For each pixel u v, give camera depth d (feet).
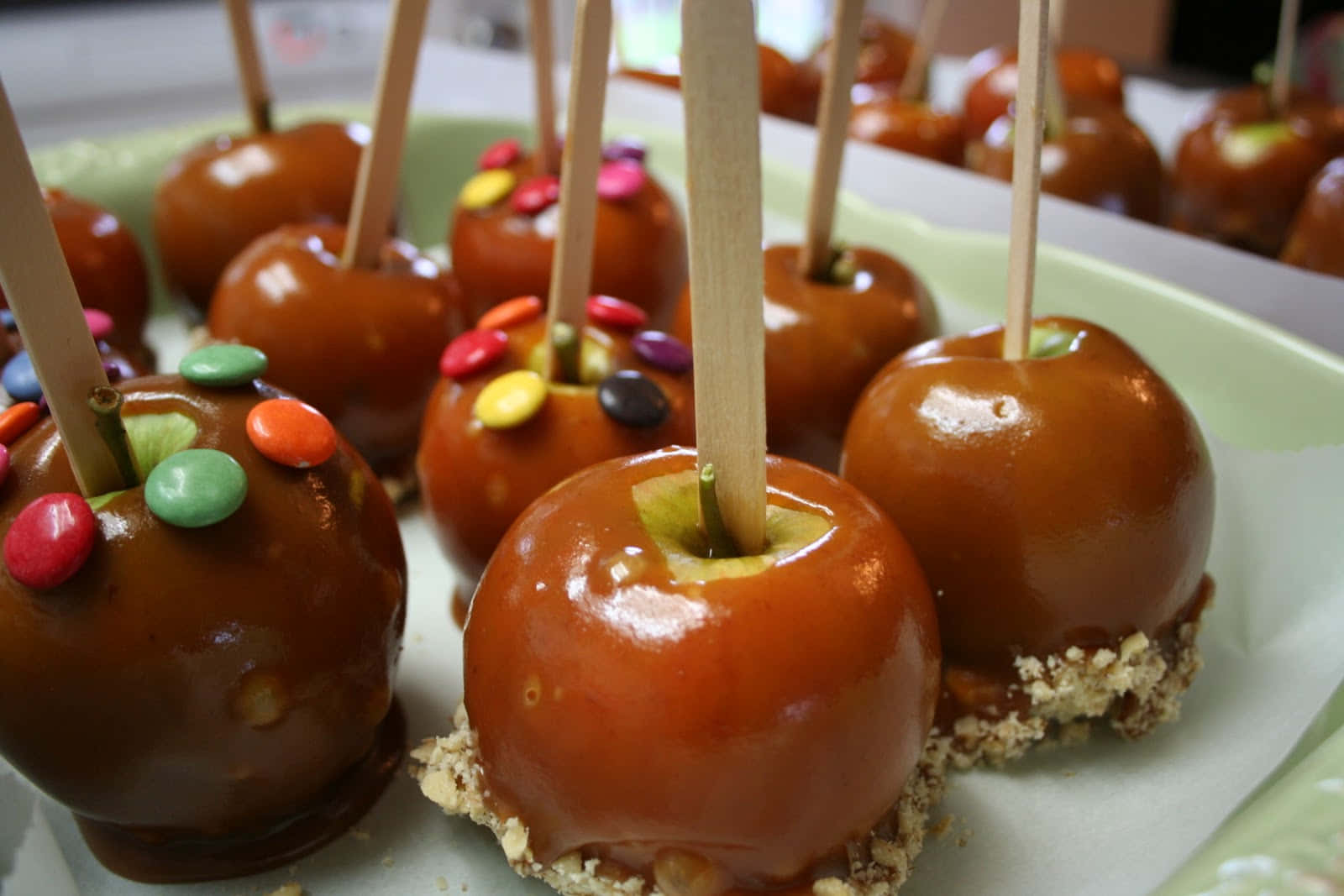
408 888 0.92
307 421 0.90
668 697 0.78
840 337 1.22
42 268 0.79
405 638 1.15
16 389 1.01
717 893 0.81
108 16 2.43
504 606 0.84
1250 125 1.71
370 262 1.31
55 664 0.82
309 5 2.66
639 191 1.48
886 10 3.43
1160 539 0.95
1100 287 1.30
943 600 0.98
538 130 1.50
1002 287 1.43
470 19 2.96
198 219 1.54
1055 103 1.66
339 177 1.57
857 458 1.02
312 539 0.88
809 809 0.80
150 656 0.83
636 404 1.07
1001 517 0.95
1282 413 1.16
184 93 2.53
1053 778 0.99
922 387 1.00
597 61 1.02
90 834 0.94
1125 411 0.96
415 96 2.28
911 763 0.85
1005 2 3.36
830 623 0.80
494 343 1.14
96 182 1.73
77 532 0.82
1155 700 1.00
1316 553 1.10
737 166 0.77
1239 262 1.33
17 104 2.35
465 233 1.51
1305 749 0.95
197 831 0.91
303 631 0.87
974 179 1.58
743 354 0.80
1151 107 2.21
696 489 0.87
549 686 0.81
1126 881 0.91
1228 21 3.12
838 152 1.22
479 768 0.87
